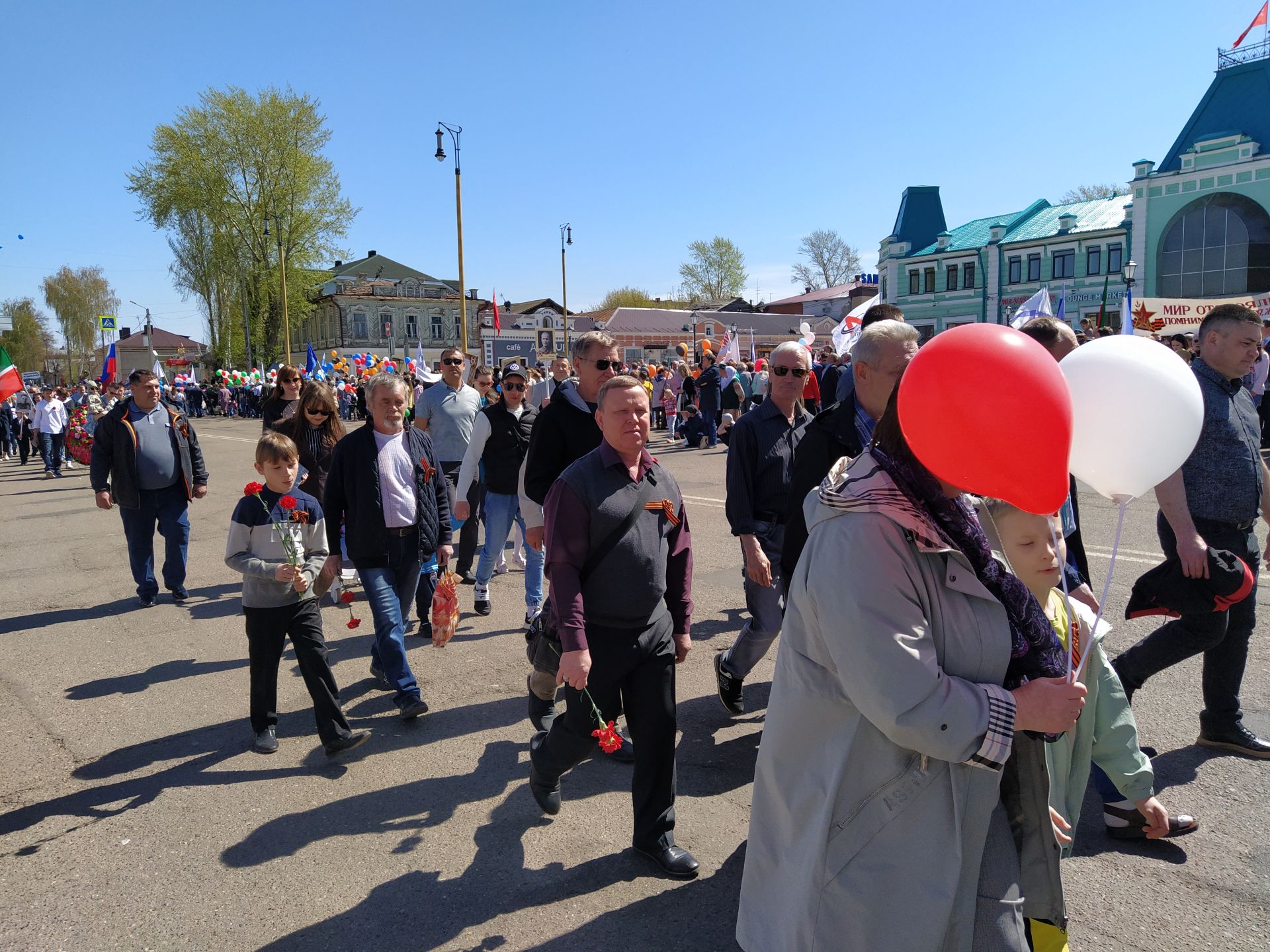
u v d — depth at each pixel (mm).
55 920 2697
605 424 2848
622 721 4031
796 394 3838
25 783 3664
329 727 3822
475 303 64312
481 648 5309
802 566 1780
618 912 2670
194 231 47594
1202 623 3164
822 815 1710
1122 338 1935
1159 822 2297
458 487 5539
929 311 45156
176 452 6582
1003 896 1661
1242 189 33125
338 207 48312
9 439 22562
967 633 1635
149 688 4805
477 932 2590
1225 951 2383
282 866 2980
